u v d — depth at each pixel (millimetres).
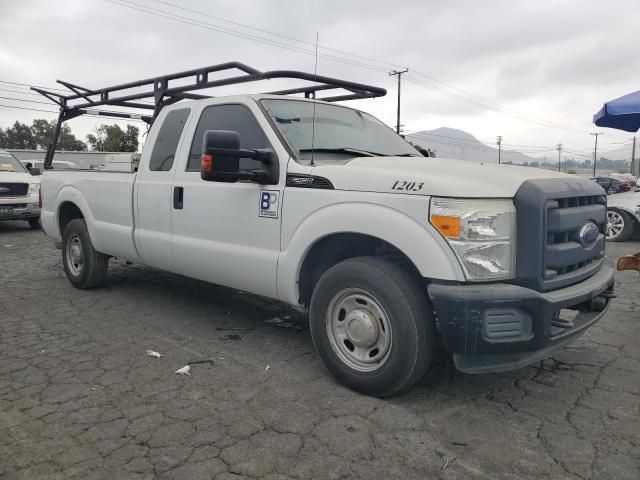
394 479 2666
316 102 4844
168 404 3447
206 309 5703
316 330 3789
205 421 3225
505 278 3217
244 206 4223
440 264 3145
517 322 3113
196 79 5309
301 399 3535
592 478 2688
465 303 3068
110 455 2850
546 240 3250
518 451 2928
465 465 2791
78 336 4793
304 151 4109
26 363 4137
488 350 3113
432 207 3184
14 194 12523
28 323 5164
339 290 3627
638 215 11609
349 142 4520
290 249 3902
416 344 3320
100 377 3871
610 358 4336
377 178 3465
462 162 3957
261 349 4500
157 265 5309
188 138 4852
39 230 13195
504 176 3400
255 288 4277
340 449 2924
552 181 3449
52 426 3150
